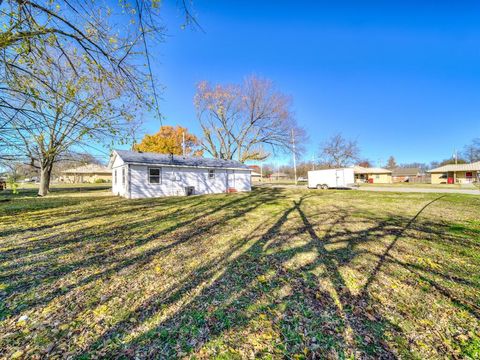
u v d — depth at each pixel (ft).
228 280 10.36
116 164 54.34
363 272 11.01
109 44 13.26
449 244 15.08
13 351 6.29
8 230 19.15
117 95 15.14
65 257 13.11
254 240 16.21
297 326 7.29
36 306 8.37
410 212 26.96
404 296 8.91
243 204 34.94
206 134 89.30
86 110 14.12
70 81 13.79
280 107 84.94
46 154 18.80
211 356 6.16
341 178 73.31
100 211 28.68
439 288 9.51
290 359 6.04
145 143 107.55
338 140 132.57
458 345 6.43
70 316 7.81
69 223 21.81
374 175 136.67
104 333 7.02
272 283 10.03
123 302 8.65
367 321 7.48
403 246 14.70
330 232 18.13
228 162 67.77
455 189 67.05
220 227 20.11
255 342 6.63
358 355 6.11
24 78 12.63
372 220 22.54
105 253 13.76
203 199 42.57
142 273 11.09
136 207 32.19
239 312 8.03
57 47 12.98
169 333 7.02
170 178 51.60
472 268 11.39
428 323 7.34
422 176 142.82
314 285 9.82
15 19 10.90
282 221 22.38
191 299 8.85
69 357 6.11
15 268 11.59
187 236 17.34
